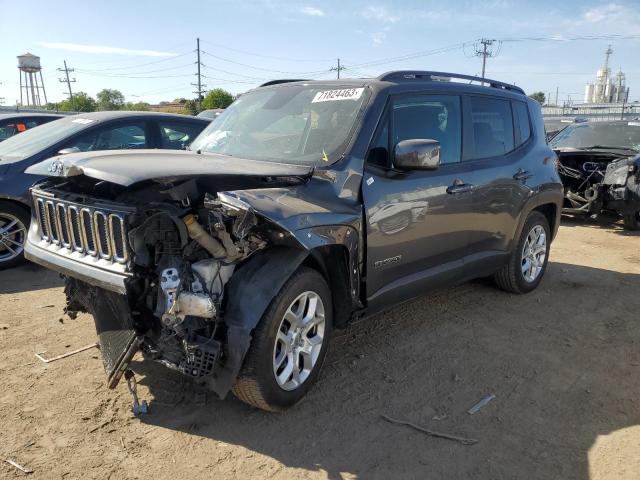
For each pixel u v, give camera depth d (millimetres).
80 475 2676
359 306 3645
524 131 5402
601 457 2934
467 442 3045
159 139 7137
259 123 4230
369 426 3174
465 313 5027
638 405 3490
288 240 3039
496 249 4992
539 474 2795
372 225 3576
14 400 3295
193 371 2814
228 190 3174
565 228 9453
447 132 4367
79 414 3180
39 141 6348
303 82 4484
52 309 4785
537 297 5559
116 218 2875
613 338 4562
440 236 4215
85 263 3064
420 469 2812
